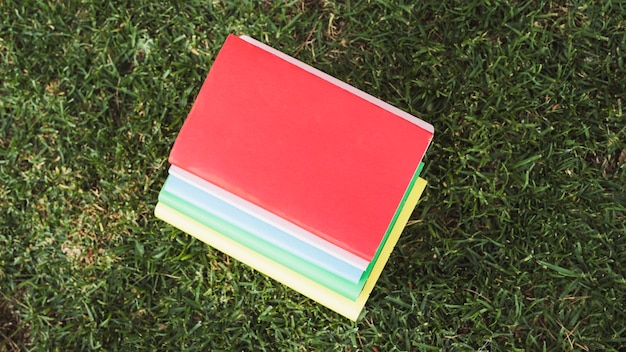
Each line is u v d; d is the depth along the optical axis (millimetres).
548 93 1739
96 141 1788
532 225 1712
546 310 1702
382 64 1774
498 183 1740
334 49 1791
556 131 1732
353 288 1408
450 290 1704
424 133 1238
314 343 1724
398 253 1737
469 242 1729
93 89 1804
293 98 1253
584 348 1686
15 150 1798
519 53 1747
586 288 1698
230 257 1751
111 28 1810
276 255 1439
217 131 1258
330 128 1247
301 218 1255
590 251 1697
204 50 1802
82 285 1776
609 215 1713
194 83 1796
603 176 1730
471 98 1753
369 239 1241
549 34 1747
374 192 1238
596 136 1731
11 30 1812
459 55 1756
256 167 1256
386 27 1772
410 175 1237
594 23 1752
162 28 1804
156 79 1795
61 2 1819
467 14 1759
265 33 1783
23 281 1784
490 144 1729
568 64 1744
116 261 1780
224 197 1322
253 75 1259
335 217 1245
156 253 1766
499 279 1711
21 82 1805
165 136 1790
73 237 1792
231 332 1756
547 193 1722
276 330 1729
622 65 1741
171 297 1762
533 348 1697
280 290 1735
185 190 1386
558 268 1688
